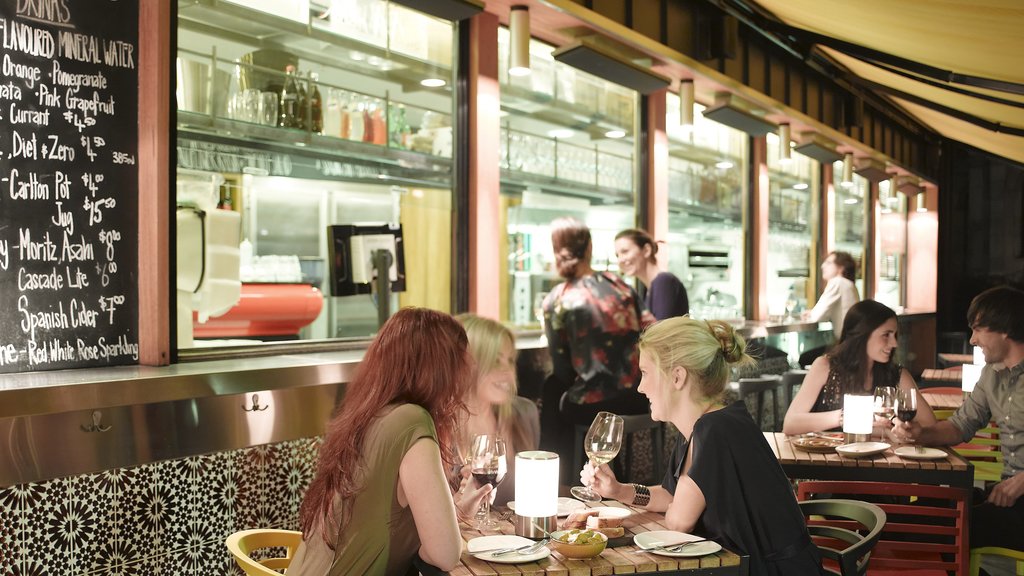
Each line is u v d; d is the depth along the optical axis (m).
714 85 5.77
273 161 3.42
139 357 2.90
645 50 4.91
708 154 6.59
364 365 2.08
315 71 3.61
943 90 6.32
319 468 2.00
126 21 2.86
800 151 7.68
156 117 2.84
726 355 2.36
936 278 11.68
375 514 1.92
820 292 8.59
